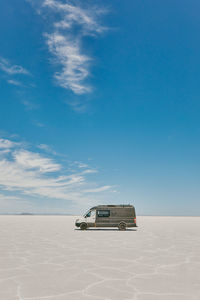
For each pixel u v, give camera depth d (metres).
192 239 17.02
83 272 7.91
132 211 24.69
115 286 6.54
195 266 8.79
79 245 13.84
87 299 5.59
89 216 24.55
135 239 16.91
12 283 6.75
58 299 5.58
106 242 15.21
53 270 8.16
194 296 5.80
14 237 17.62
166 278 7.29
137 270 8.20
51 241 15.52
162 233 21.64
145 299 5.61
